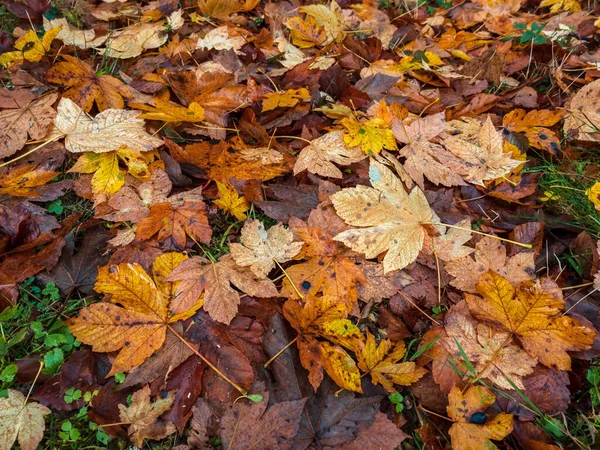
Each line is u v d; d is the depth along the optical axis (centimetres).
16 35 78
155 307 47
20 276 50
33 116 60
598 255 55
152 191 56
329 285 51
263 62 81
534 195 66
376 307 54
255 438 42
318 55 81
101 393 44
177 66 76
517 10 101
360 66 81
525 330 48
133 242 53
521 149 69
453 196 64
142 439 42
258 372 46
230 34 80
